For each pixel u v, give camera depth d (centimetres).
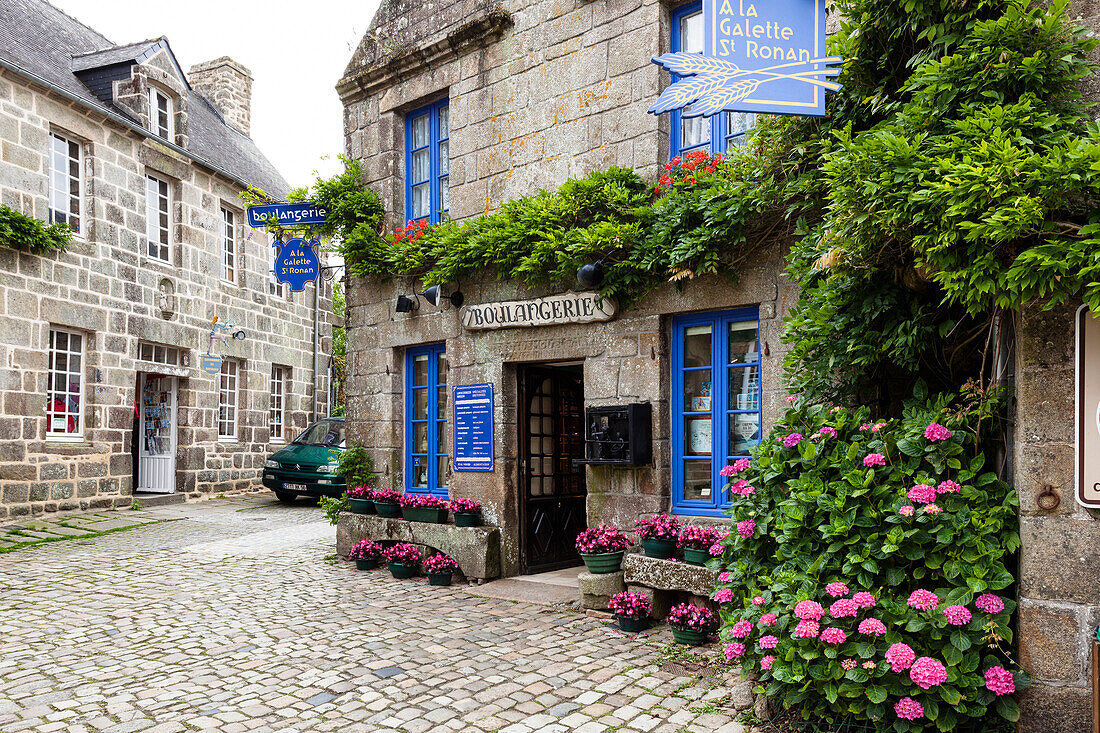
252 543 962
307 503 1413
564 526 799
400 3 837
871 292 417
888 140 305
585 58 675
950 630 312
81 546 938
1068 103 314
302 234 887
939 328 385
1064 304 306
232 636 541
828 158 367
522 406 749
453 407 771
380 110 853
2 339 1041
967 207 277
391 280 836
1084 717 300
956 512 328
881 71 438
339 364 2261
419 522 767
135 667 476
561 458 803
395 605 632
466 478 759
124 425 1244
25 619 592
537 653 495
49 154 1123
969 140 297
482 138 754
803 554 366
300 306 1808
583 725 379
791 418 413
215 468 1481
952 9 354
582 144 674
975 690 306
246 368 1595
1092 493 300
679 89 395
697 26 627
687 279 588
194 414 1423
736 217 527
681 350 616
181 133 1409
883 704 326
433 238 751
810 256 452
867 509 345
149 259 1305
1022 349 314
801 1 395
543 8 707
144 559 853
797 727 355
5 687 443
